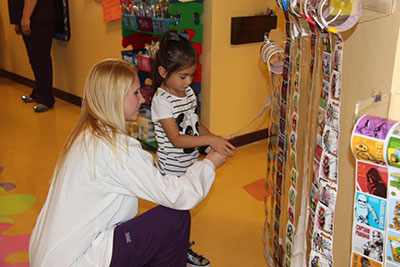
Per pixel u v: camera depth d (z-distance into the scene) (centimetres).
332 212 105
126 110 136
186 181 139
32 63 409
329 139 104
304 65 123
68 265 126
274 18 311
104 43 380
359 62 110
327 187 106
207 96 303
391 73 113
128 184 132
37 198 250
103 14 357
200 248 202
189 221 153
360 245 94
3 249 200
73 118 399
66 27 417
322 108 108
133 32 318
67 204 128
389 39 109
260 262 192
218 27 288
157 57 176
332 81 101
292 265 130
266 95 332
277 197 159
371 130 84
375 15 101
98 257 130
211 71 295
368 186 88
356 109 98
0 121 388
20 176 279
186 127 185
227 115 315
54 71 464
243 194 253
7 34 523
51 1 396
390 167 83
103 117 132
